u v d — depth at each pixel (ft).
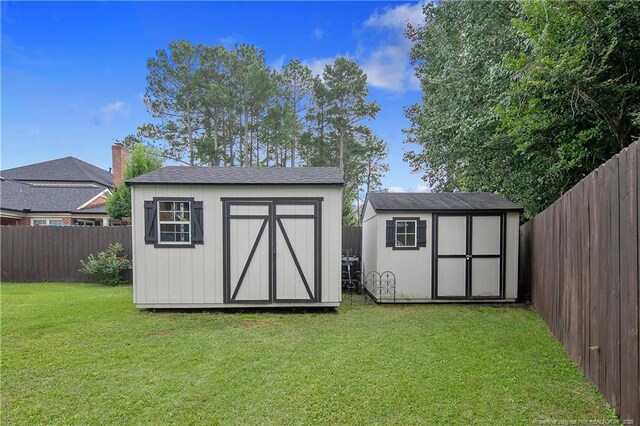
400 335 16.40
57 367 12.52
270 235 21.52
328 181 21.44
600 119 17.17
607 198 10.16
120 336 16.15
